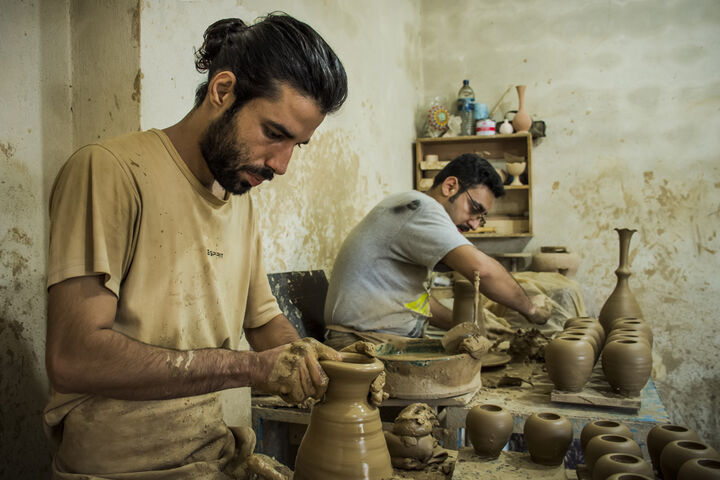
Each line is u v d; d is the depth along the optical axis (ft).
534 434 4.17
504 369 7.20
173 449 3.63
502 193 8.01
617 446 3.88
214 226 3.86
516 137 14.12
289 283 7.49
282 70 3.27
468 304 7.51
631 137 13.84
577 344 5.59
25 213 4.83
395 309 6.93
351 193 10.26
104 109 5.18
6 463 4.65
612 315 8.55
